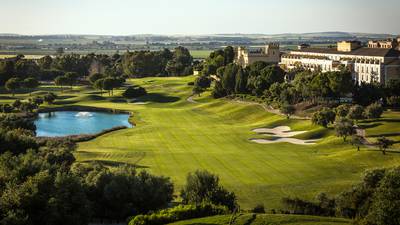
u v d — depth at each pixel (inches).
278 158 5649.6
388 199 2684.5
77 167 4421.8
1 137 5196.9
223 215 3061.0
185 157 5767.7
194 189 3700.8
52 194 3235.7
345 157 5438.0
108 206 3572.8
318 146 6136.8
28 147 5324.8
